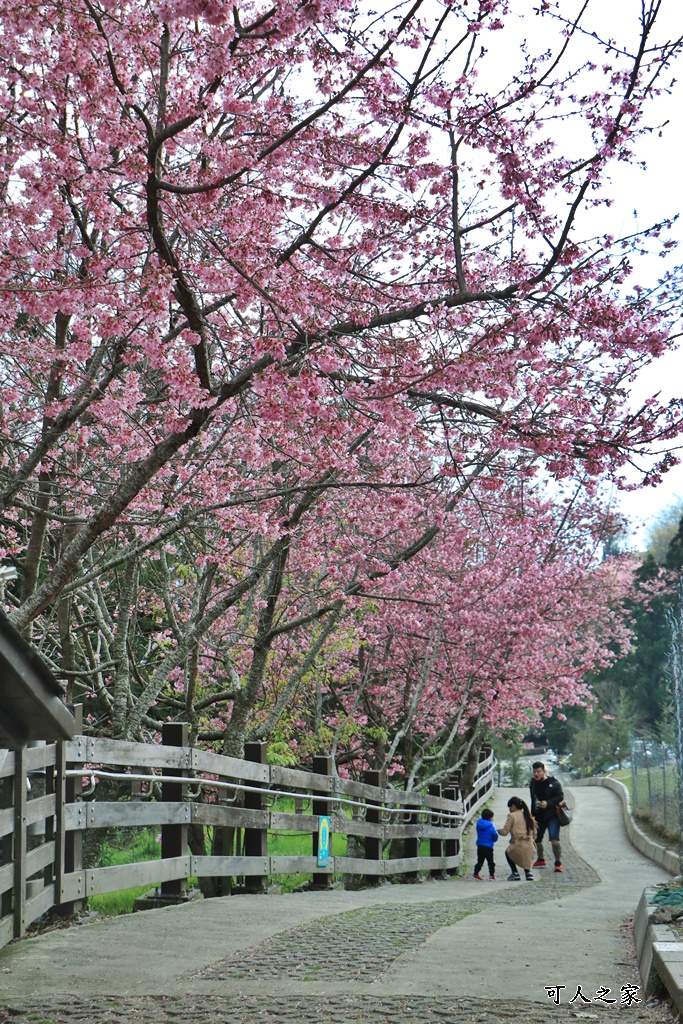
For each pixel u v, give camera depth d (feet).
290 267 26.21
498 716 68.80
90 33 20.72
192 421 23.57
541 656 65.82
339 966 19.38
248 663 51.72
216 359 30.14
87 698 55.52
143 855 49.88
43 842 22.56
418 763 61.41
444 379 24.75
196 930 23.26
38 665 14.32
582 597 70.23
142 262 26.63
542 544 60.54
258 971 18.81
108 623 42.45
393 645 60.70
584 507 61.16
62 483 30.07
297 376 23.65
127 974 18.39
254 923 24.72
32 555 29.63
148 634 57.31
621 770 152.25
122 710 35.76
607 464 26.37
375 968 19.17
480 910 30.17
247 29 21.62
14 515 34.06
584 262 24.57
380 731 58.29
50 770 22.97
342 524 41.81
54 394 27.86
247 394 27.71
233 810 32.01
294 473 36.68
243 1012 15.66
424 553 50.80
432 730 72.49
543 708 77.82
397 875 51.47
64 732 15.17
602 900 36.42
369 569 44.21
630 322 26.58
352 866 41.55
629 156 23.93
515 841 52.90
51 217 25.21
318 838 38.50
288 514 38.40
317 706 55.47
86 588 41.81
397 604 54.19
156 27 21.76
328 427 24.14
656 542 191.52
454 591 54.75
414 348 25.81
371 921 25.85
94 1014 15.56
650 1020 15.05
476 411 25.25
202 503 32.78
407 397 26.53
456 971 18.89
